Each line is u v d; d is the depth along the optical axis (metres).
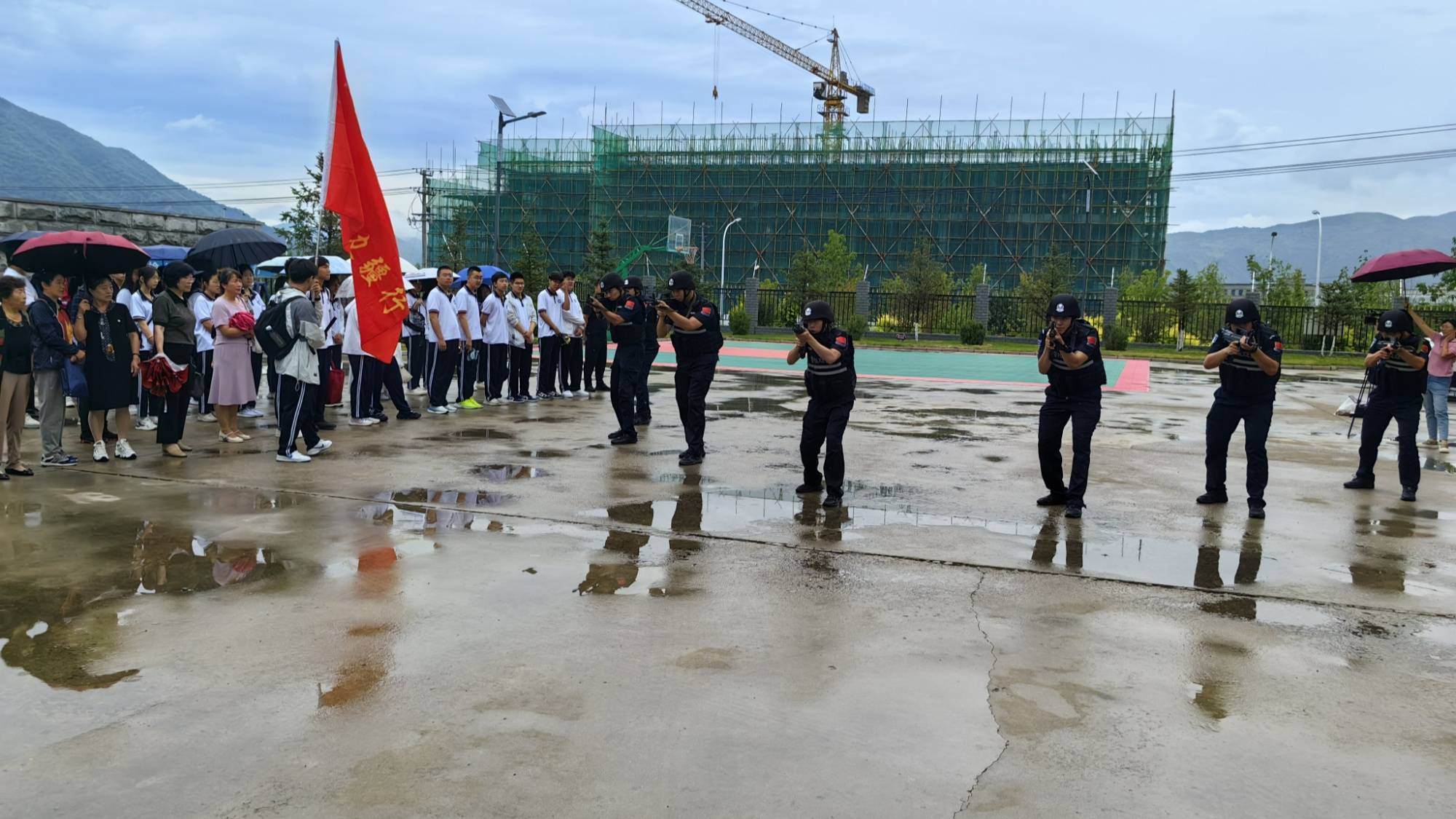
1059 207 66.62
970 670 4.38
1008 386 18.77
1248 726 3.89
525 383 14.13
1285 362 30.67
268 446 9.85
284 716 3.79
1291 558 6.38
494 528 6.72
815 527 6.95
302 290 9.02
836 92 112.81
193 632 4.64
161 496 7.44
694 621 4.94
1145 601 5.43
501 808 3.15
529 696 4.00
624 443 10.42
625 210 75.00
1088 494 8.31
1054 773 3.46
